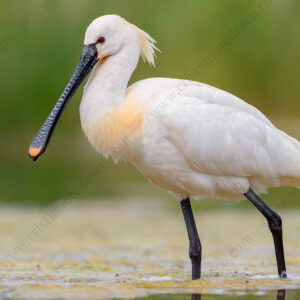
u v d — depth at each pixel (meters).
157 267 10.69
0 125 23.31
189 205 9.77
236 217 16.78
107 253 12.19
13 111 22.73
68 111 23.30
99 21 9.66
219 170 9.30
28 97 22.50
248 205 19.31
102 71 9.41
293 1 24.59
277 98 25.34
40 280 9.18
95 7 22.06
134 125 9.12
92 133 9.34
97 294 8.01
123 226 15.42
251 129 9.33
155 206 18.48
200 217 16.86
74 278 9.37
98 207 18.30
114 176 25.81
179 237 14.05
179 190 9.60
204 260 11.53
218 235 14.20
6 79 22.61
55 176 23.16
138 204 18.84
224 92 9.56
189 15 22.94
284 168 9.48
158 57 22.61
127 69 9.51
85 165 25.97
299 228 14.69
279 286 8.54
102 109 9.23
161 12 22.69
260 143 9.34
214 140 9.14
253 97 25.11
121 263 11.07
